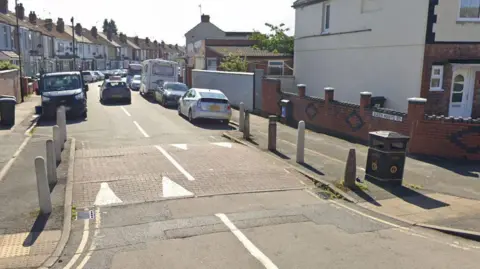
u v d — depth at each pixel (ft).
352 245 20.59
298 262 18.71
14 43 143.54
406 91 53.36
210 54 117.29
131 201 26.37
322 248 20.20
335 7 67.00
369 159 31.45
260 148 43.06
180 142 46.09
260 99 73.87
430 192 29.07
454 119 37.81
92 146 43.06
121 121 61.77
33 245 20.25
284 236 21.53
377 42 57.72
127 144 44.32
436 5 49.39
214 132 53.88
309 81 76.13
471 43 51.21
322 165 36.14
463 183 31.12
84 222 23.11
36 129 53.72
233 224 23.00
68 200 25.91
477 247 20.77
